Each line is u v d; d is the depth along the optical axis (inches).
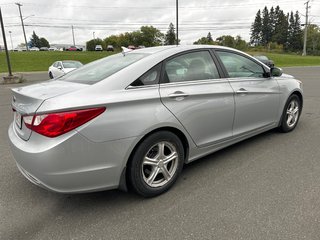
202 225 101.0
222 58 147.9
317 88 445.4
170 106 118.4
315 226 98.0
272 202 113.1
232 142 152.9
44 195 124.6
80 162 98.8
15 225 103.9
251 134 164.6
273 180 131.0
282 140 182.9
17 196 124.0
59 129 94.7
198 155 137.0
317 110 270.2
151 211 110.6
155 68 119.7
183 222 103.0
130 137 106.6
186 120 124.5
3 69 1189.1
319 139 184.1
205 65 138.9
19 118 112.7
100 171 103.1
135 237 96.1
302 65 1368.1
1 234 98.9
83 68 141.5
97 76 117.6
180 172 129.2
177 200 117.5
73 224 104.0
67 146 95.5
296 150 166.1
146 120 110.0
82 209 113.3
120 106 104.9
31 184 134.5
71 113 95.7
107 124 101.4
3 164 156.9
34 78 831.7
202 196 119.6
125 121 105.2
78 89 104.7
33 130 99.4
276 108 178.7
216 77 141.1
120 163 106.6
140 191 115.6
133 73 113.7
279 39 4421.8
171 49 131.0
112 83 108.3
